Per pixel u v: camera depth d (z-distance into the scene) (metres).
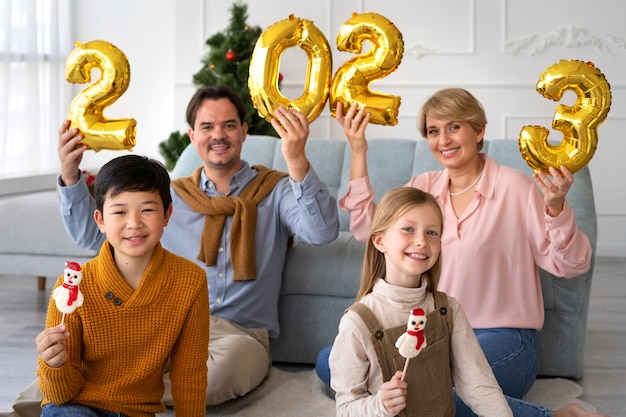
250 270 2.73
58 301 1.70
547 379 2.87
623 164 5.73
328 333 2.96
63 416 1.81
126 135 2.31
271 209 2.82
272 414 2.46
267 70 2.39
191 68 6.09
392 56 2.35
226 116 2.74
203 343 1.94
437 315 1.88
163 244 2.80
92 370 1.88
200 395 1.94
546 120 5.79
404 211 1.85
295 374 2.88
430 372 1.83
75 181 2.49
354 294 2.92
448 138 2.52
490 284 2.51
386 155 3.43
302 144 2.46
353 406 1.77
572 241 2.40
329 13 5.92
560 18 5.73
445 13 5.82
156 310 1.88
